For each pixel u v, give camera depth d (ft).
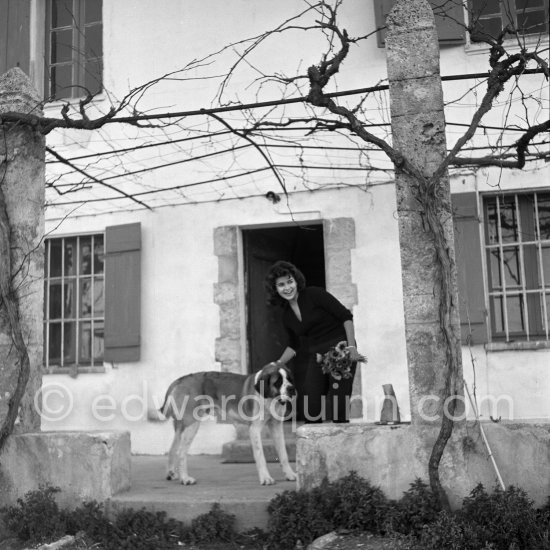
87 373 26.53
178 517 15.31
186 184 26.21
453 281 14.37
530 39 23.66
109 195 27.02
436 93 14.97
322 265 32.14
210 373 19.04
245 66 26.12
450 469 13.99
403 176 14.84
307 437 14.78
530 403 22.36
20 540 15.07
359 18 25.18
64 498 15.79
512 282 23.52
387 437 14.42
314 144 25.09
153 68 26.94
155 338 26.03
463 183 23.52
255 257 27.17
